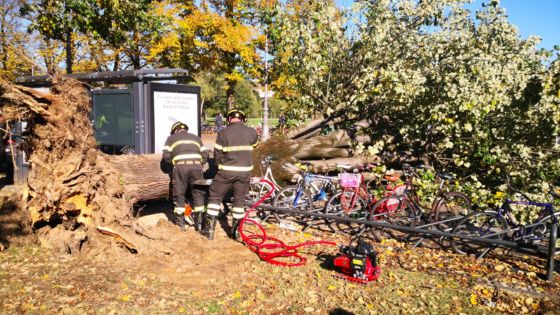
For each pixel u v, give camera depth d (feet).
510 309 14.69
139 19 42.55
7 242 18.71
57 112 18.69
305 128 32.94
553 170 28.25
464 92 26.58
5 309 13.33
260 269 17.29
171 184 23.50
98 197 19.31
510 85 27.58
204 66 74.90
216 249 19.20
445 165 31.99
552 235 17.08
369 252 16.52
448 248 21.06
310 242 19.35
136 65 65.51
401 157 32.58
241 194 20.65
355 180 24.29
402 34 32.17
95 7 39.34
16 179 33.47
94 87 31.24
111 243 18.66
